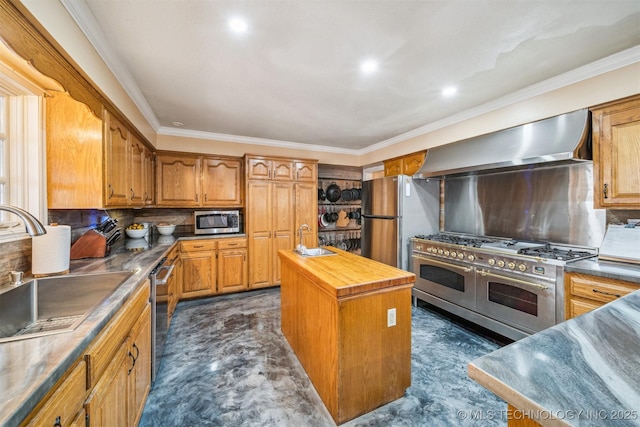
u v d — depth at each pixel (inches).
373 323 60.7
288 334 92.9
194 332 101.9
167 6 54.2
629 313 32.9
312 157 176.1
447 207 138.5
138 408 55.2
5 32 38.1
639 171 67.6
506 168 105.5
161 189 136.1
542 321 78.8
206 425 58.2
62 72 52.2
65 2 49.3
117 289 50.3
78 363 32.6
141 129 105.0
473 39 65.5
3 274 50.8
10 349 29.9
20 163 59.4
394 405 63.4
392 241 135.3
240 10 55.6
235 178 153.9
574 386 19.6
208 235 141.5
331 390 59.6
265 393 68.1
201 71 80.4
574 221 91.4
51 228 56.3
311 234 162.1
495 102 101.2
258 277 149.6
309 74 82.4
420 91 94.2
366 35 63.9
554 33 63.2
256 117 121.1
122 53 70.6
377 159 173.0
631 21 58.9
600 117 74.8
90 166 71.0
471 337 97.1
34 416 24.2
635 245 70.9
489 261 93.7
